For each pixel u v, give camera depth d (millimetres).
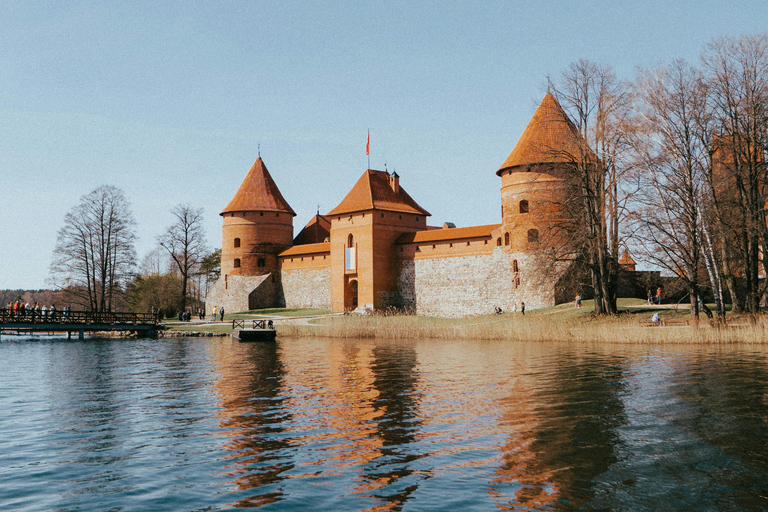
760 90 36875
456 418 15711
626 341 34250
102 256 66188
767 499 10188
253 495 10555
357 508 9945
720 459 12156
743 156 39781
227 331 52250
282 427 15117
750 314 36594
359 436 14117
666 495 10359
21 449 13500
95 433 14844
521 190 52438
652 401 17297
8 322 47250
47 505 10258
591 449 12852
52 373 26125
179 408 17734
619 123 40688
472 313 58344
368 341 40469
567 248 44031
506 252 54000
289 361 28844
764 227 38438
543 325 38156
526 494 10430
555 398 18000
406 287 64938
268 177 81688
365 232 65625
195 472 11789
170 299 79062
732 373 21672
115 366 28578
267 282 77250
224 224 80062
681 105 37375
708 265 38219
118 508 10094
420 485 10891
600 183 42250
